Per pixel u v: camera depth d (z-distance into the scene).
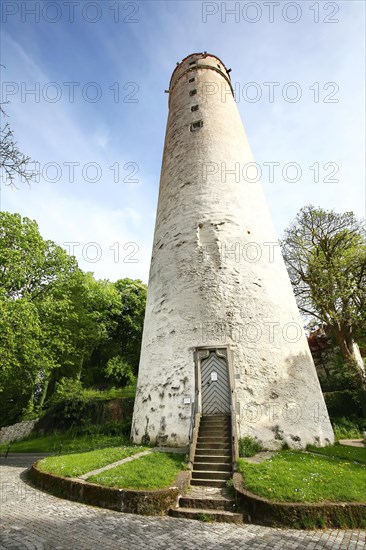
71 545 4.81
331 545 4.86
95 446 14.18
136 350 28.33
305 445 9.79
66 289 21.66
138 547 4.77
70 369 24.62
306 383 11.09
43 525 5.64
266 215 14.71
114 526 5.61
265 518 5.78
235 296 11.72
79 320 22.27
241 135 17.17
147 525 5.68
